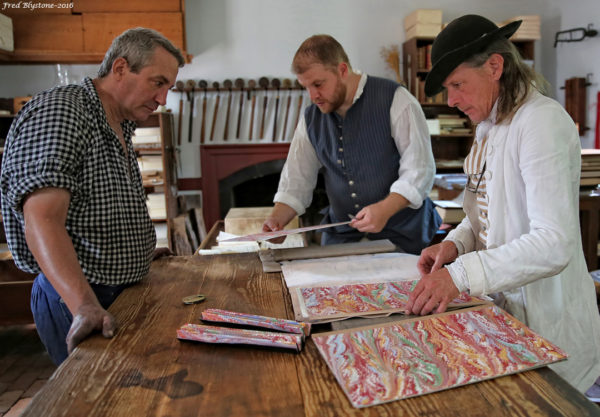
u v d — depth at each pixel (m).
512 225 1.24
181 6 4.45
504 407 0.74
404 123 2.00
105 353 0.95
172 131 5.05
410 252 2.21
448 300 1.07
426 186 1.97
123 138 1.48
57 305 1.35
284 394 0.79
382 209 1.83
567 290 1.28
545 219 1.07
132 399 0.79
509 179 1.21
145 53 1.33
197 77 5.14
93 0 4.38
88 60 4.62
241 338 0.96
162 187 4.92
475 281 1.06
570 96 5.00
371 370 0.84
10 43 4.22
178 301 1.26
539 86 1.22
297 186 2.23
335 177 2.19
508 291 1.29
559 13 5.35
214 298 1.27
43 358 3.12
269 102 5.20
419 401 0.76
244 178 5.27
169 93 5.10
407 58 5.13
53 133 1.16
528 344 0.92
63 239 1.13
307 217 5.47
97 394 0.80
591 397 1.79
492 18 5.33
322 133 2.14
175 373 0.87
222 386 0.82
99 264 1.34
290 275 1.43
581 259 1.31
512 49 1.19
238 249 1.89
